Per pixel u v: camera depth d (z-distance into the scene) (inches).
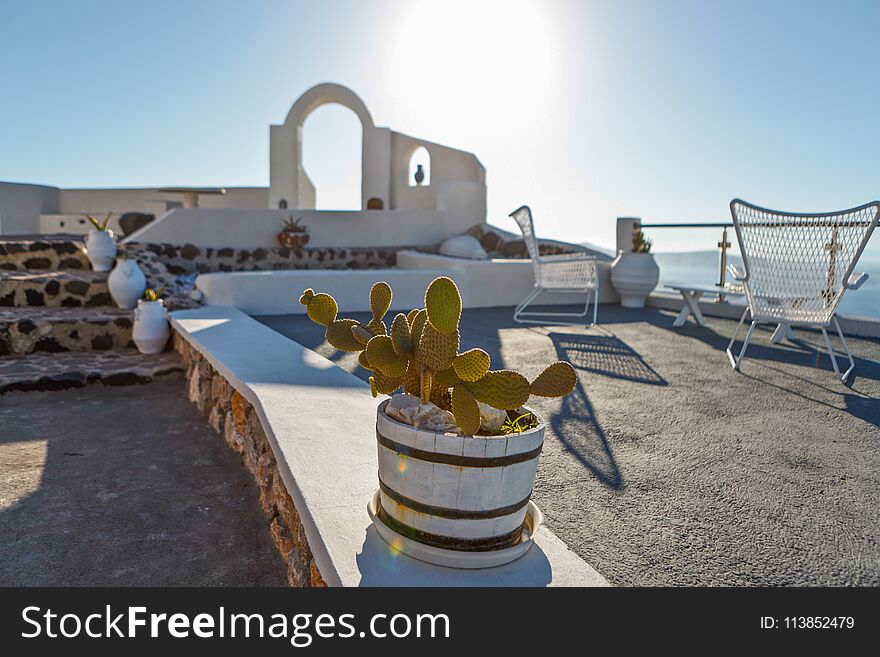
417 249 382.3
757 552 60.6
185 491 94.4
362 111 456.1
